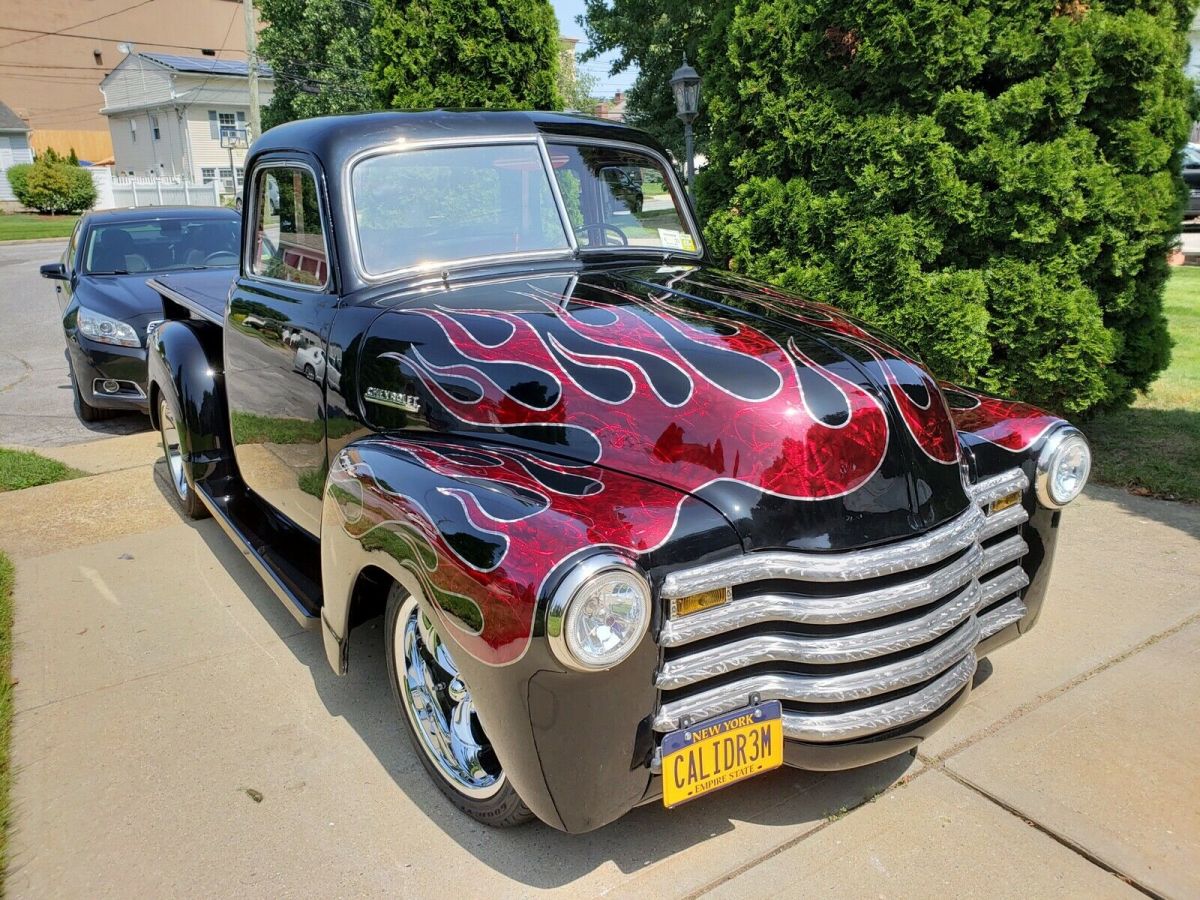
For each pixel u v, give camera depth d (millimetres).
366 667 3461
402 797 2703
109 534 4875
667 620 2045
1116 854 2363
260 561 3590
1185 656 3262
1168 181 4914
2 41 55250
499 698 2047
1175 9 4965
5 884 2395
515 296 2939
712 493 2207
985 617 2693
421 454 2490
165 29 59469
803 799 2625
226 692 3301
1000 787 2633
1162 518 4457
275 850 2492
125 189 42281
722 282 3203
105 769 2867
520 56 8164
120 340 6758
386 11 8180
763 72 5266
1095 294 5012
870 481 2287
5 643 3691
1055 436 2748
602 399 2439
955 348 4891
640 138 3750
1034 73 4816
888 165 4945
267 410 3668
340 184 3119
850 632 2207
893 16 4727
